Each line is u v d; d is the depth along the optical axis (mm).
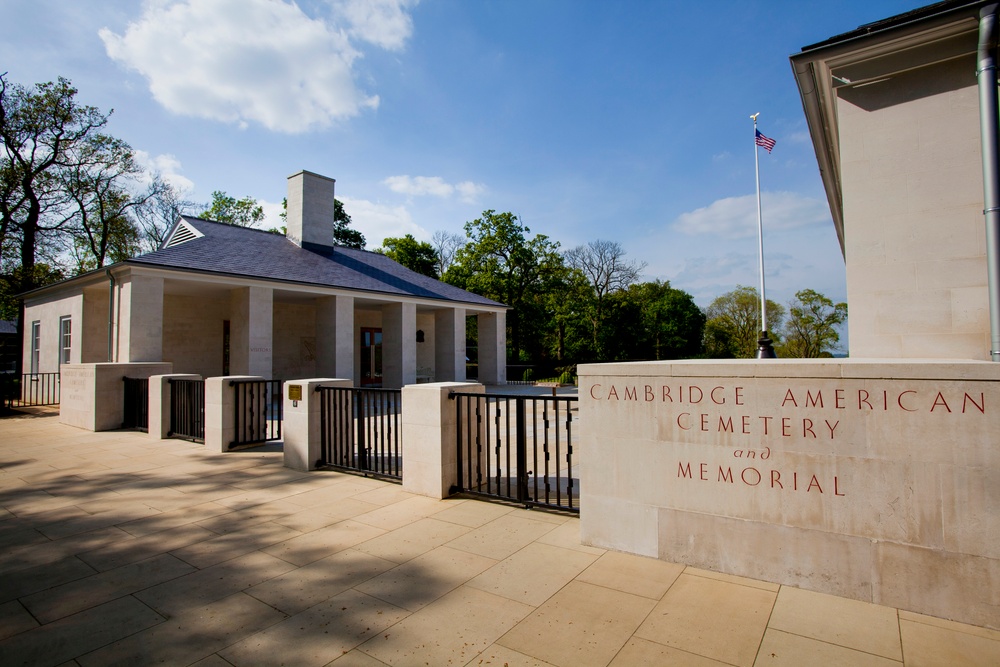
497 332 23562
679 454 3561
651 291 45312
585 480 3943
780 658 2449
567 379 25234
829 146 7383
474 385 5586
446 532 4281
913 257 5414
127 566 3695
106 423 10273
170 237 19266
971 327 5164
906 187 5461
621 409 3799
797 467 3168
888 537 2916
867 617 2809
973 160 5211
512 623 2824
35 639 2744
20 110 21734
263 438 8500
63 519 4777
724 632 2688
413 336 19312
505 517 4648
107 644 2689
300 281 15492
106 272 12930
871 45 5215
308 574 3516
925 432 2840
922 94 5410
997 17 4492
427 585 3311
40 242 24047
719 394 3422
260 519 4699
